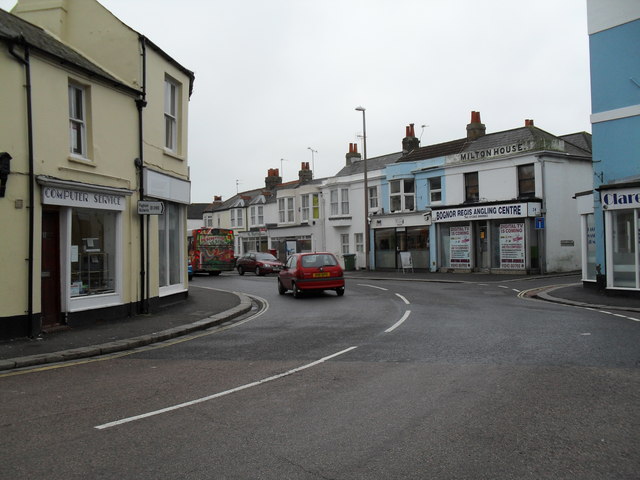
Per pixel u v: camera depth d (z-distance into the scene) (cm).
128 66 1375
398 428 514
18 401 638
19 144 1016
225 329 1221
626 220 1570
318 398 624
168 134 1602
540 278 2384
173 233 1656
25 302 1024
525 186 2644
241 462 442
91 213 1237
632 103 1617
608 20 1664
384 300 1725
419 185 3153
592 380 664
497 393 620
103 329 1139
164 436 508
